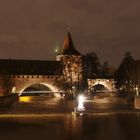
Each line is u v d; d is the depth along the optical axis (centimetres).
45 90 14650
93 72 15150
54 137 2686
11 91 13288
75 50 14850
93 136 2725
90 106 6322
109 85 15150
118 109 5462
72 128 3198
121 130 3041
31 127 3275
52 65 14325
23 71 13788
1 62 14088
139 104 5638
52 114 4659
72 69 14100
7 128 3206
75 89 13188
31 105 6906
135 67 12631
